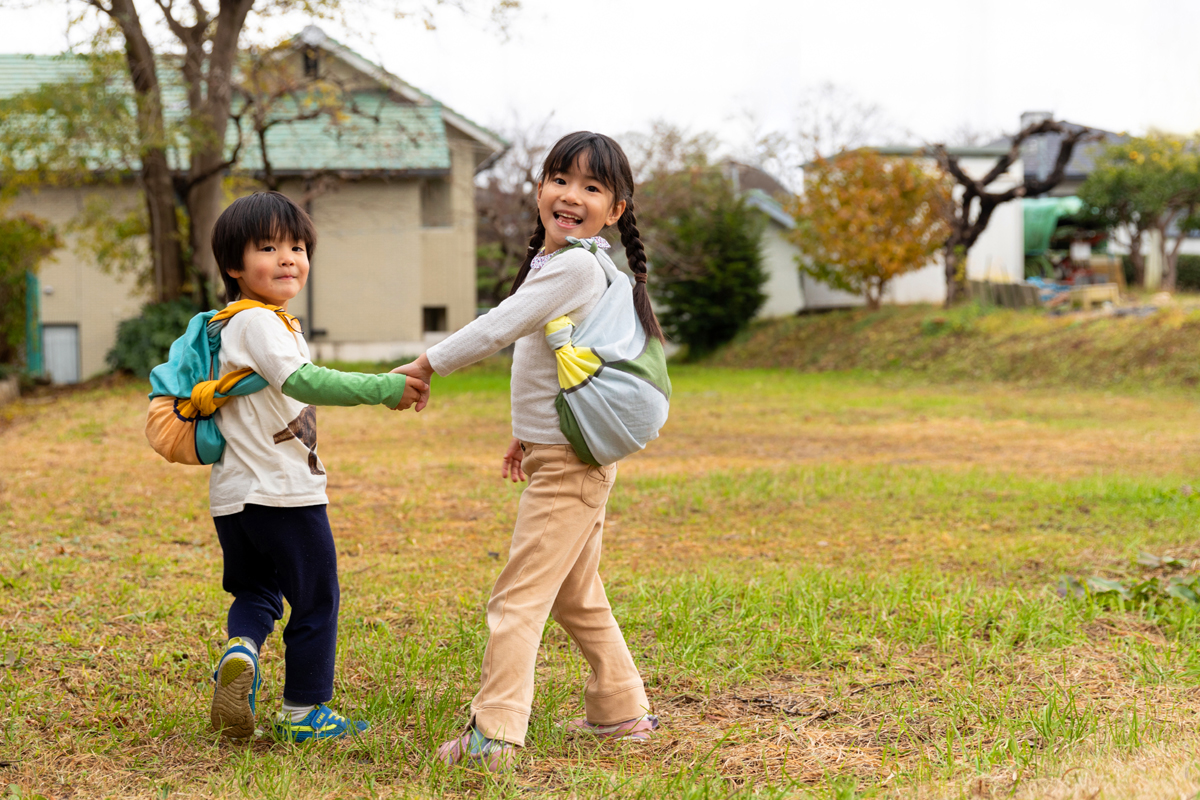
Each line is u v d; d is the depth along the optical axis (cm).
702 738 274
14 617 379
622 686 276
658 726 285
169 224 1959
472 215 2436
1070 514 623
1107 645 351
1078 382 1673
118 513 629
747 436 1121
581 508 257
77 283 2259
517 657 249
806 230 2438
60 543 529
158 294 1975
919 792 223
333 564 269
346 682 317
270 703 297
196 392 254
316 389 245
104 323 2273
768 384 1883
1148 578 439
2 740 266
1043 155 3328
